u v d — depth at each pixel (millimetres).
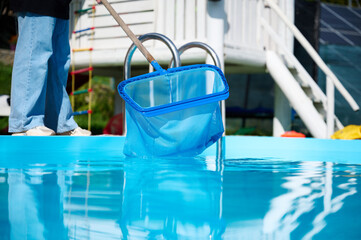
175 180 1706
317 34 8883
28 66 3375
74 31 6039
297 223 1046
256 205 1239
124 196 1354
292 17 6453
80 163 2314
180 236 932
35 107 3402
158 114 2494
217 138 2871
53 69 3574
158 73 2617
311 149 3566
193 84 2863
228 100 10602
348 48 9938
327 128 5078
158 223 1034
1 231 951
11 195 1353
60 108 3604
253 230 985
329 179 1838
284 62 6133
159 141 2676
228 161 2600
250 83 10672
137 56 5551
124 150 2711
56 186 1529
